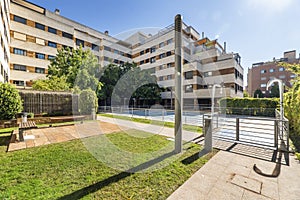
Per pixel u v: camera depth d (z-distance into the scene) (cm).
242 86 2653
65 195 203
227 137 520
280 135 477
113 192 212
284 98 579
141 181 242
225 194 209
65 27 2147
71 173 264
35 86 1145
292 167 290
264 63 3778
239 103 1369
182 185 231
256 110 1259
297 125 454
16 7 1719
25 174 257
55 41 2050
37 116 877
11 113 642
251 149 395
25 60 1783
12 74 1688
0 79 1054
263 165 301
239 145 429
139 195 207
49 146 408
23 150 374
